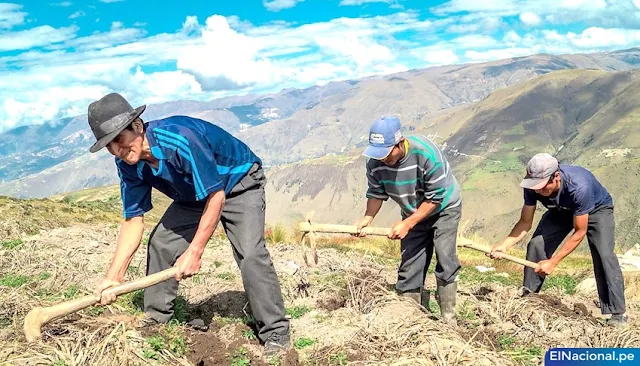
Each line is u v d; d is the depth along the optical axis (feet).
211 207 14.37
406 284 20.62
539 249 22.25
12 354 13.57
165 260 16.53
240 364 15.34
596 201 20.63
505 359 15.92
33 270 23.95
